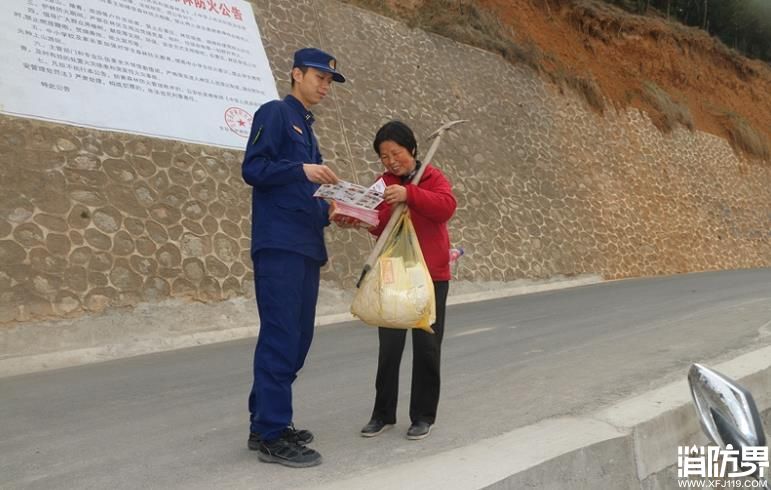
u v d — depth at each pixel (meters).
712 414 2.02
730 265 19.69
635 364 5.82
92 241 8.23
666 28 23.70
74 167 8.51
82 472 3.53
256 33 12.19
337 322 9.73
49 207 8.05
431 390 3.86
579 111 18.27
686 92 23.64
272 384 3.36
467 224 13.42
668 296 11.26
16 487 3.36
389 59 14.40
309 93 3.60
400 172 3.88
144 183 9.09
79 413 4.90
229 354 7.41
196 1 11.45
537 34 19.94
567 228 15.59
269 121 3.38
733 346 6.41
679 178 20.03
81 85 9.19
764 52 29.34
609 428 3.82
